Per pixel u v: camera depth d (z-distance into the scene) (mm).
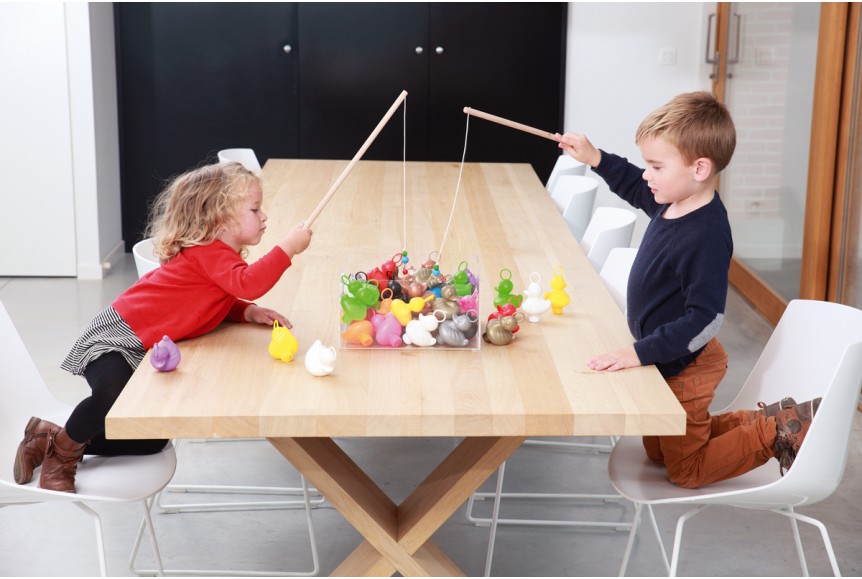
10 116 5160
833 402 1967
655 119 2119
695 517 3016
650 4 5895
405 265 2377
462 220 3418
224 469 3311
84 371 2221
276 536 2891
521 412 1842
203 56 5848
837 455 2025
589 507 3078
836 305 2346
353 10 5844
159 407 1847
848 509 3043
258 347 2170
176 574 2662
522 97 6016
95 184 5285
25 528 2889
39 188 5254
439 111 6016
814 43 4367
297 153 6027
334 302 2475
